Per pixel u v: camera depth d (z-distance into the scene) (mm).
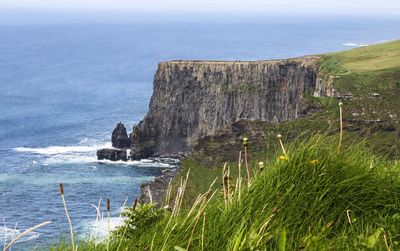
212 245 5480
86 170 135125
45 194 112625
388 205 6203
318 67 166625
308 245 5504
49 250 5695
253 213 5828
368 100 132375
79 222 75438
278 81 157250
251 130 104438
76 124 197375
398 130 115438
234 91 157750
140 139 154000
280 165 6363
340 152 6758
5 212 99750
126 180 127125
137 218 5910
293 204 5926
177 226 5691
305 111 132375
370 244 5520
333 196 6176
